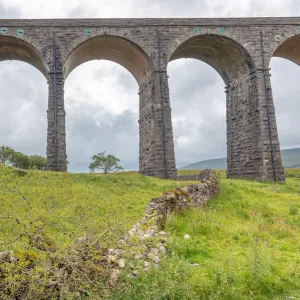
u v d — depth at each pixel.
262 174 40.28
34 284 6.39
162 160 38.72
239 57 43.69
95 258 7.61
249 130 43.22
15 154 63.91
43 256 6.93
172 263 8.77
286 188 33.03
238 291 7.93
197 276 8.34
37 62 43.00
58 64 38.78
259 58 42.06
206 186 20.56
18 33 38.59
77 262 7.06
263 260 9.36
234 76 46.81
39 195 10.10
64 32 39.44
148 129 42.22
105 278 7.45
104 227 8.91
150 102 41.72
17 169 23.59
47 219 8.61
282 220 16.81
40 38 38.97
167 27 41.16
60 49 39.09
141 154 45.34
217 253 10.77
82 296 6.92
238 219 17.17
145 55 40.84
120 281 7.53
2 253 6.77
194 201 17.81
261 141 40.72
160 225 13.06
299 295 7.91
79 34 39.59
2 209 8.72
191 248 10.88
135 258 8.56
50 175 23.69
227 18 41.97
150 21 40.84
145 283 7.59
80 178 24.84
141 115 46.12
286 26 42.88
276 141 40.81
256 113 41.78
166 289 7.30
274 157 40.53
